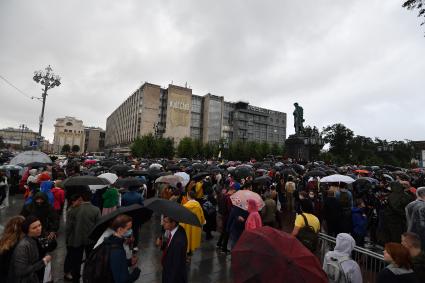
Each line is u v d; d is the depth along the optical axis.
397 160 66.81
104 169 13.17
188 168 13.82
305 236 4.43
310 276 2.12
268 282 2.04
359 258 5.27
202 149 67.06
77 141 142.62
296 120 34.38
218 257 6.64
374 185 9.80
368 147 72.69
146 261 6.26
